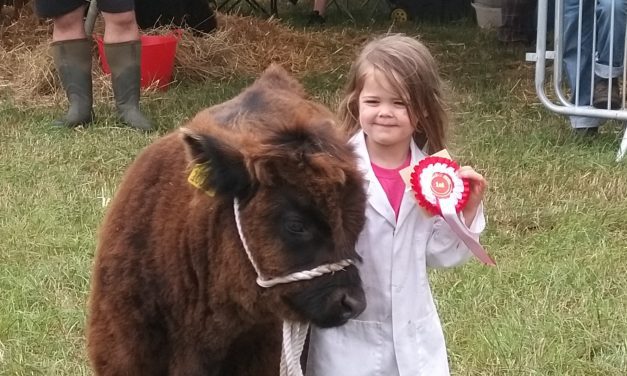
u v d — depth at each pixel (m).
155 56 10.17
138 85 8.81
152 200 3.66
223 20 13.01
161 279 3.56
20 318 5.04
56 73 10.27
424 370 3.63
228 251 3.30
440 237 3.64
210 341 3.57
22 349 4.77
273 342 3.76
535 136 8.10
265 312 3.36
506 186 7.00
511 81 10.55
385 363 3.63
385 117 3.56
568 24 8.03
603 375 4.54
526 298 5.22
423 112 3.61
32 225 6.22
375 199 3.57
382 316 3.62
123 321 3.63
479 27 14.26
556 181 7.07
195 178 3.23
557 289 5.29
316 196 3.09
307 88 10.36
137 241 3.63
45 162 7.59
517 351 4.66
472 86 10.30
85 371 4.61
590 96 7.96
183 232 3.49
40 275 5.53
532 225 6.34
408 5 15.09
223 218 3.32
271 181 3.13
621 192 6.82
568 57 8.16
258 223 3.17
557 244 5.92
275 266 3.16
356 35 13.56
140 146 8.03
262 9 15.58
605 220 6.27
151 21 11.66
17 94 10.18
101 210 6.50
